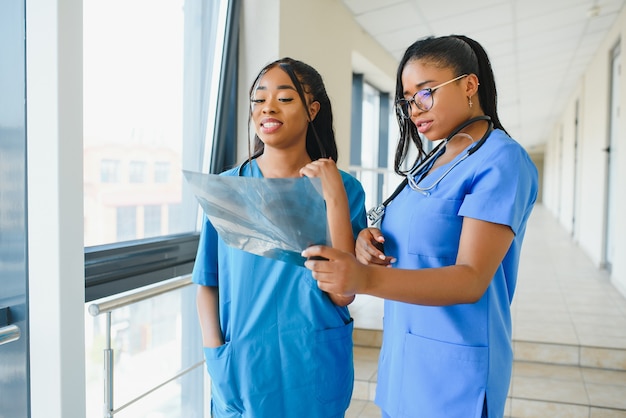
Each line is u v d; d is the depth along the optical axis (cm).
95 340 162
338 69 327
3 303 116
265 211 85
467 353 91
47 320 113
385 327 111
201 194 88
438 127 94
